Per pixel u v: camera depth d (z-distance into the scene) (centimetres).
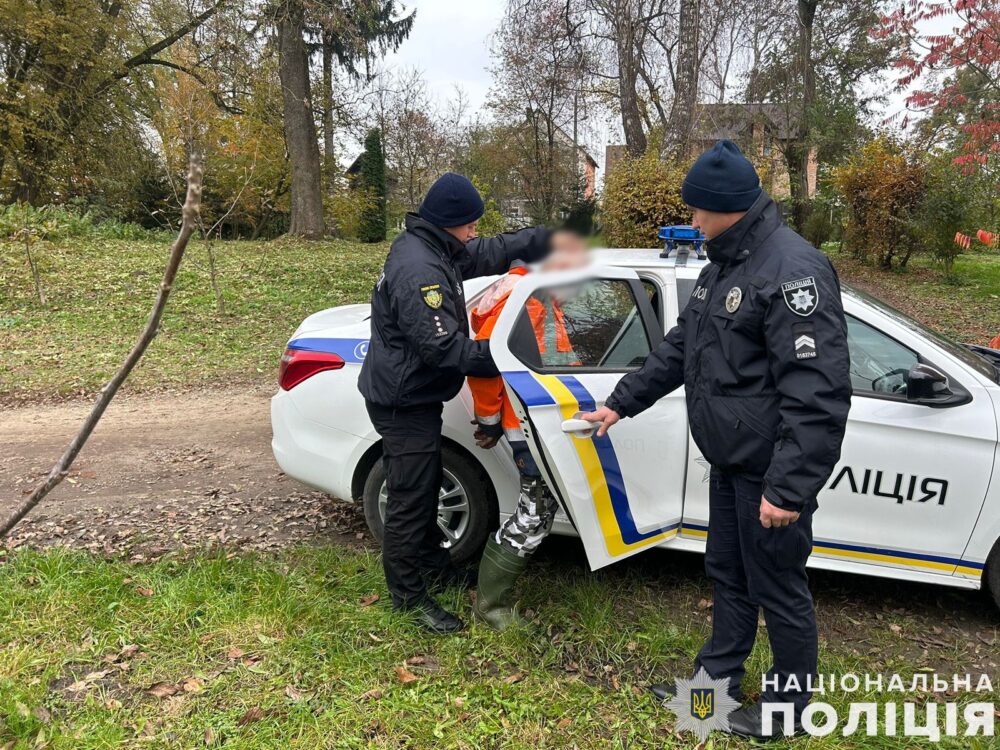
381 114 2916
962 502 287
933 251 1308
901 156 1359
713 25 1362
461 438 326
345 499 349
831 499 296
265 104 1808
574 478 270
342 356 345
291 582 323
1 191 1906
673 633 295
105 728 236
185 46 1677
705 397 222
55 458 520
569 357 299
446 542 340
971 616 318
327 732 238
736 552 244
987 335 904
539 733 242
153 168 2022
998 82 884
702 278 233
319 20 1599
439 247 270
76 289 1095
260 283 1196
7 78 1747
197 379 761
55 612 297
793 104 2027
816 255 204
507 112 2350
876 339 300
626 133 1570
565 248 265
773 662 248
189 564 343
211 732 236
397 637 287
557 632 298
